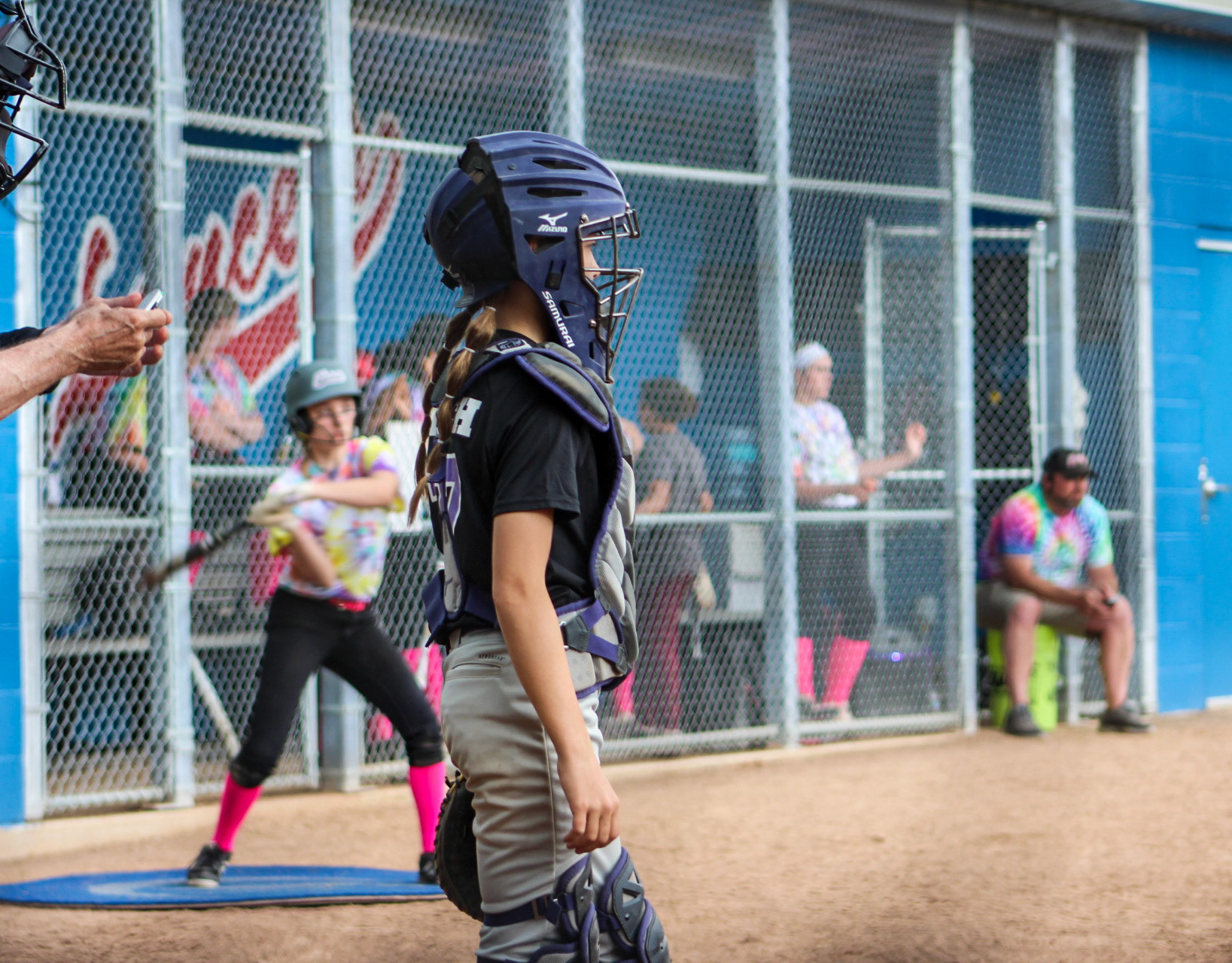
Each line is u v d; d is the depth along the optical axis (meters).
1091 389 17.47
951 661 15.88
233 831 9.48
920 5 15.58
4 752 11.13
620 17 14.42
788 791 12.68
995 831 10.95
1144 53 17.52
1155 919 8.43
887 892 9.17
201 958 7.82
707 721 14.45
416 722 9.49
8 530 11.20
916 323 15.95
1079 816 11.48
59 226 12.14
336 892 9.11
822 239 15.49
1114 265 17.59
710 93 15.16
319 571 9.16
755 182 14.77
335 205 12.77
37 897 8.98
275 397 13.71
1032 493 15.98
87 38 11.66
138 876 9.80
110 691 12.29
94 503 11.94
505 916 4.48
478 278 4.72
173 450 11.94
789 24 15.12
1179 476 17.86
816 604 15.30
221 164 13.58
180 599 11.88
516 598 4.25
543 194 4.59
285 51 12.98
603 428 4.41
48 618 11.69
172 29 11.95
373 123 13.92
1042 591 15.80
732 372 15.12
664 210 15.12
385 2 13.38
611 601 4.61
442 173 14.34
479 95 14.05
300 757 13.02
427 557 13.44
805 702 15.13
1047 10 16.53
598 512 4.53
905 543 15.86
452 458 4.55
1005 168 16.77
